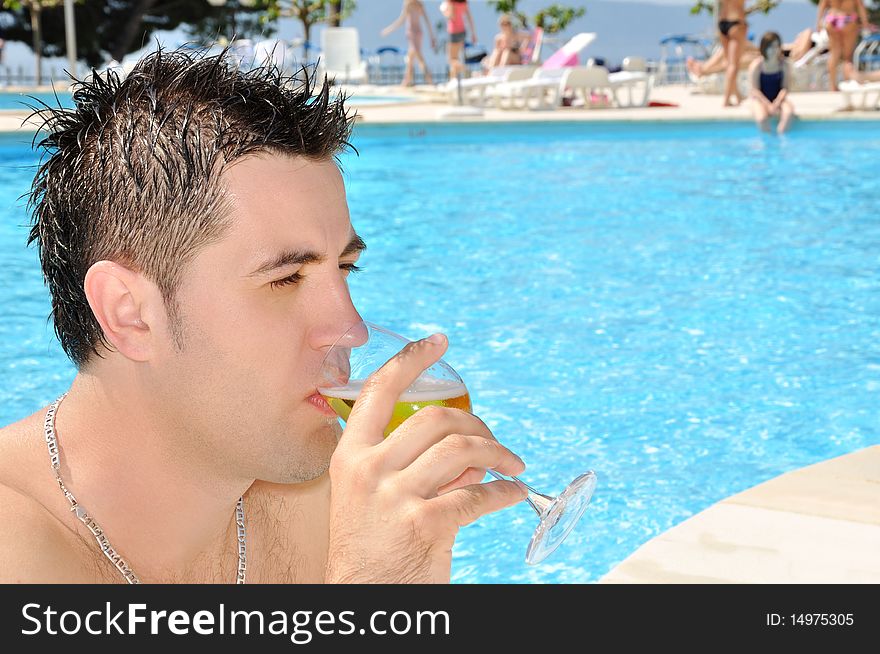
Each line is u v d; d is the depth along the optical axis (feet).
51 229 2.88
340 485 2.62
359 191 27.40
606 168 31.48
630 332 14.70
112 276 2.73
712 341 14.25
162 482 2.97
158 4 95.81
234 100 2.75
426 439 2.63
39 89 63.77
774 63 39.96
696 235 21.15
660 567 5.66
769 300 16.24
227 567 3.60
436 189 27.63
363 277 18.01
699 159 33.32
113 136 2.78
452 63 67.21
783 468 10.28
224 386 2.76
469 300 16.46
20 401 12.28
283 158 2.74
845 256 19.11
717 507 6.51
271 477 2.92
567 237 21.09
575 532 9.03
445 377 3.41
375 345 2.96
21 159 30.45
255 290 2.71
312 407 2.82
